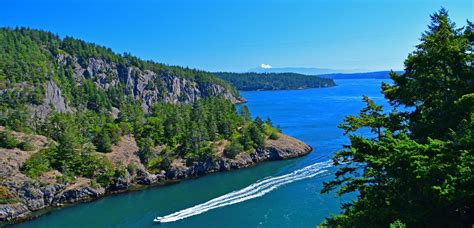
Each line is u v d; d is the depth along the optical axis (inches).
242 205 2719.0
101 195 3176.7
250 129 4330.7
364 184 986.7
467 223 760.3
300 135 5226.4
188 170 3686.0
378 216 797.9
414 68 949.8
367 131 4074.8
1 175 2923.2
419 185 764.0
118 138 3983.8
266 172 3673.7
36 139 3713.1
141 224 2498.8
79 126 4242.1
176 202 2920.8
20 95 5398.6
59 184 3065.9
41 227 2561.5
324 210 2466.8
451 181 679.1
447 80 912.9
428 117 943.7
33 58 7037.4
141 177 3474.4
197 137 3902.6
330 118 6879.9
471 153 695.1
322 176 3334.2
